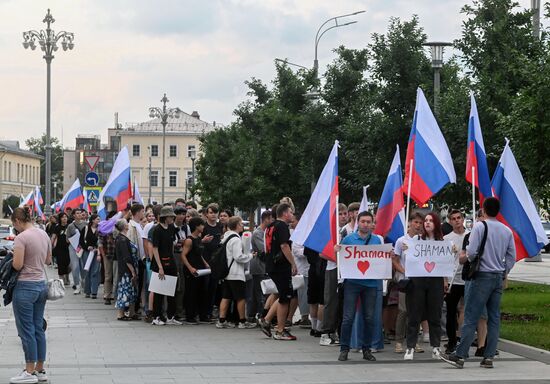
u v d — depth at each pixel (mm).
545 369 12992
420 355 14336
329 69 31172
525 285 27141
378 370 12875
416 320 13727
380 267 13633
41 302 11859
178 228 19406
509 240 13102
